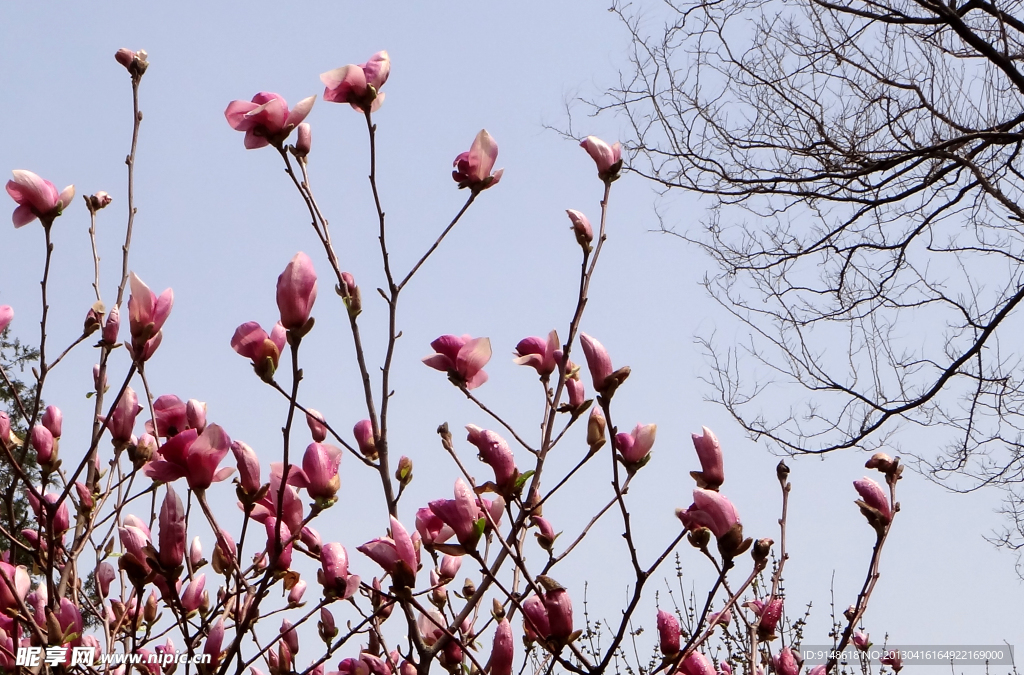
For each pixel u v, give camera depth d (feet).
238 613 7.49
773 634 9.55
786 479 9.89
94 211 11.48
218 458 7.48
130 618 9.56
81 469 7.90
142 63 11.67
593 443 8.82
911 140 24.80
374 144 8.69
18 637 7.83
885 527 8.09
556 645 7.21
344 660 10.18
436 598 9.98
